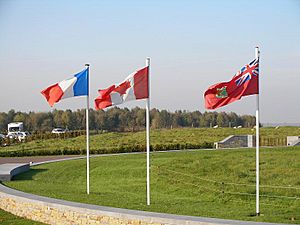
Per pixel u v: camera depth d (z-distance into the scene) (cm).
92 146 3722
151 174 1934
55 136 4975
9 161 2919
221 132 4853
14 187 1578
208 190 1536
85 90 1493
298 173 1791
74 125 8181
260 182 1634
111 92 1295
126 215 995
